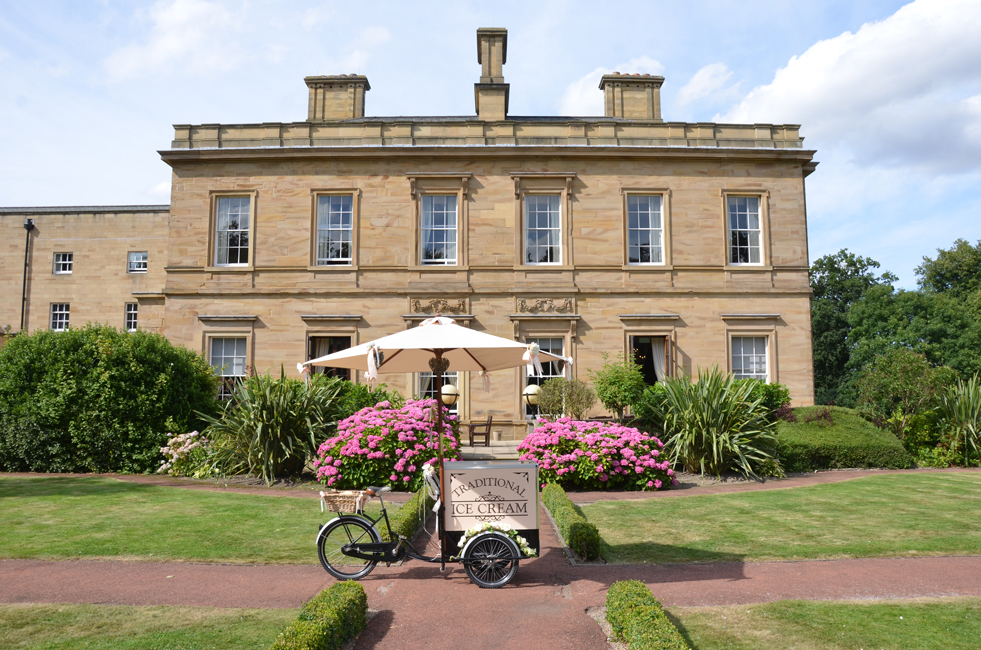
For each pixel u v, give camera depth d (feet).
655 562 23.89
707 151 67.31
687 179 68.49
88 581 20.94
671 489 40.70
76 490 37.09
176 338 65.36
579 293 66.39
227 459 42.75
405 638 16.92
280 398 42.55
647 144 69.05
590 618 18.37
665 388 49.19
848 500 35.88
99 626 16.97
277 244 66.59
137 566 22.65
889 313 137.80
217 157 66.64
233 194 67.26
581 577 22.21
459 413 64.18
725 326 66.80
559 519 29.27
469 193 67.21
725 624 17.48
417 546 26.81
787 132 70.18
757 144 69.82
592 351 65.82
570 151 66.95
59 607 18.45
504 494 22.47
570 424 43.09
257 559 23.68
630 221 68.28
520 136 68.64
